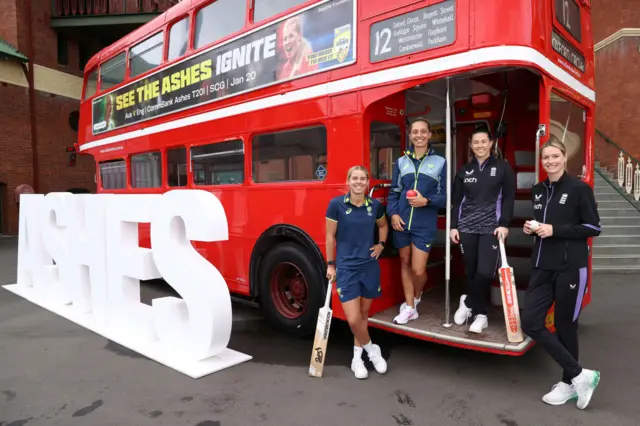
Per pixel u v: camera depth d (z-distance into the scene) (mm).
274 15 4965
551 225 3213
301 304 5035
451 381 3877
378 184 4316
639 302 6559
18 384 3916
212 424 3223
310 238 4625
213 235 4059
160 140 6742
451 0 3621
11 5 16234
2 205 16203
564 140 4441
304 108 4633
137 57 7355
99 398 3643
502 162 3816
